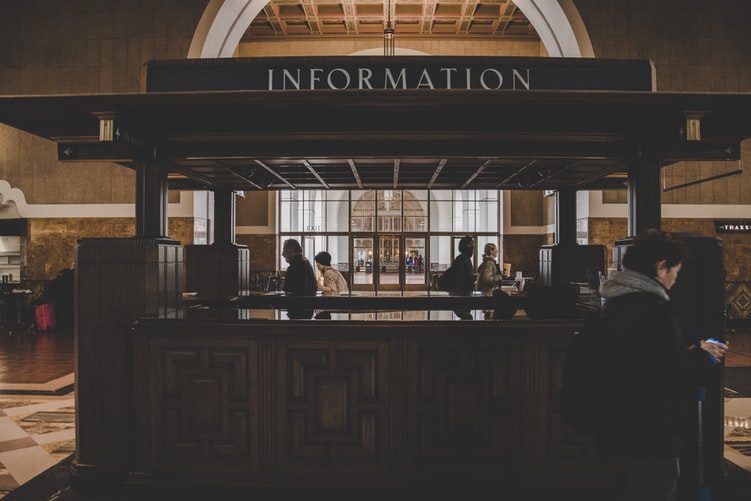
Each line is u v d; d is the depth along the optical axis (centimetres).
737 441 427
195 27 1051
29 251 1180
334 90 323
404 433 322
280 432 326
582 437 322
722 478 328
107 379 342
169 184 611
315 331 324
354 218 1695
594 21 1035
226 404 330
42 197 1185
